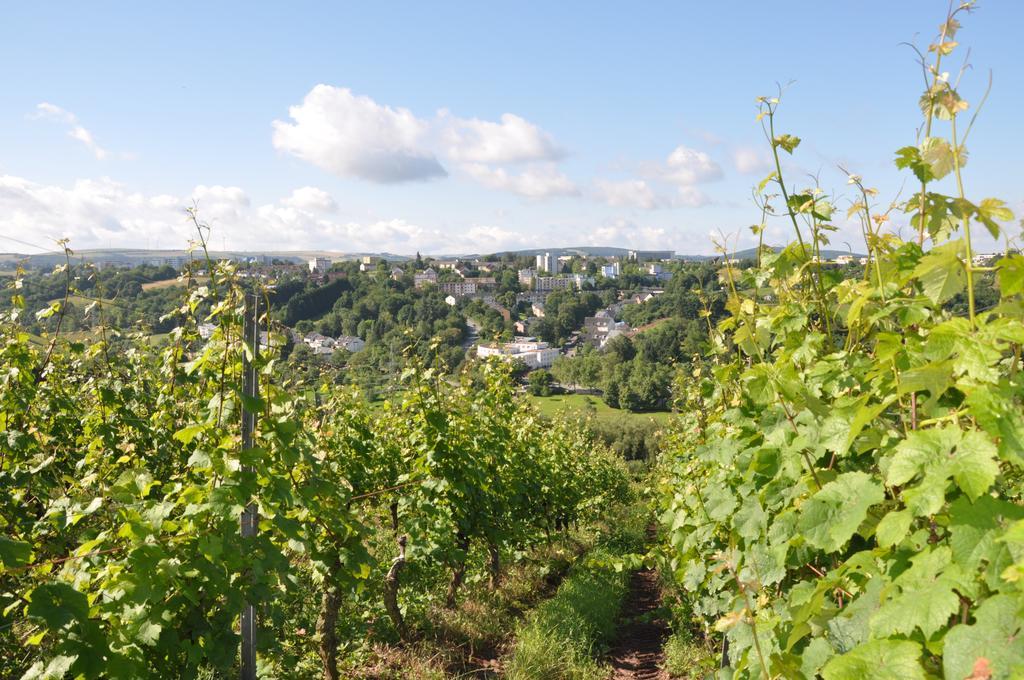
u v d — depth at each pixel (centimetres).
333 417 818
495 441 912
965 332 158
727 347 386
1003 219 172
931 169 194
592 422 2969
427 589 867
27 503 533
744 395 316
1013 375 165
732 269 305
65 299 601
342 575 538
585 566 1055
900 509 188
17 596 310
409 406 786
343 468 728
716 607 420
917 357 180
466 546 844
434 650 704
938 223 215
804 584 211
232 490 353
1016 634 121
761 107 257
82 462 514
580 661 701
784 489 244
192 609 340
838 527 176
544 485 1212
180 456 582
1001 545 134
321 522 493
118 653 285
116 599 302
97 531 413
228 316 403
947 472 144
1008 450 140
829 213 250
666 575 972
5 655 338
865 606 172
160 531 343
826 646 177
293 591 399
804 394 233
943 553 148
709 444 363
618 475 2266
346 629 681
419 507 725
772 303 327
